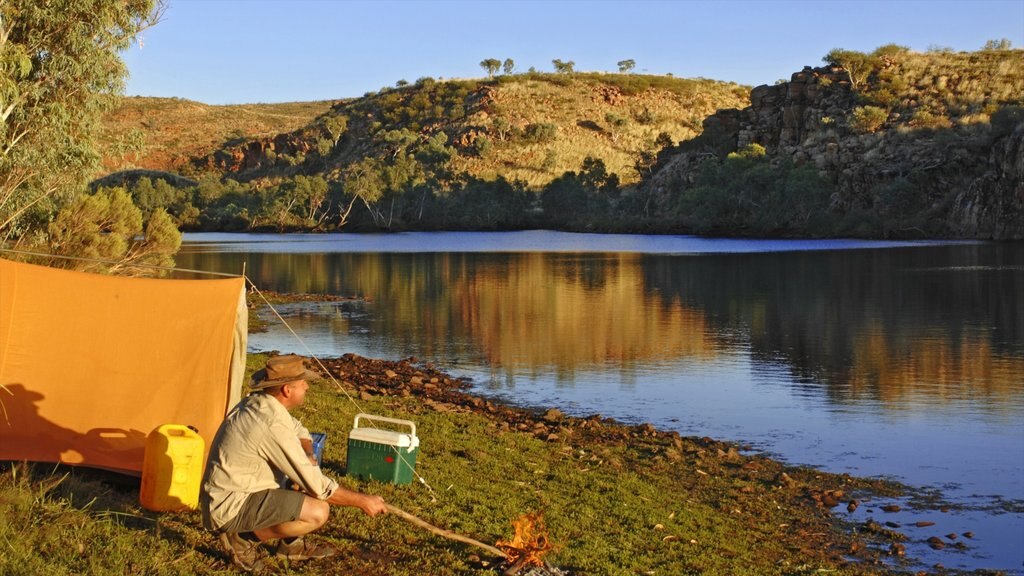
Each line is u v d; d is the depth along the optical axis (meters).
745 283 46.81
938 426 15.63
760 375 20.70
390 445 9.51
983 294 39.94
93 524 7.12
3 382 8.48
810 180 111.56
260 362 19.64
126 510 7.61
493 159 169.12
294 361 6.56
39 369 8.62
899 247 84.44
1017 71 130.62
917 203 108.50
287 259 68.25
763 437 14.89
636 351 24.42
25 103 18.45
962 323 30.41
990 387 19.14
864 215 109.12
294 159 199.00
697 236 119.88
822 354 23.91
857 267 57.72
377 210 144.75
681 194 137.62
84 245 21.02
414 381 19.09
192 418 8.80
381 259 68.81
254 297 39.41
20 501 7.18
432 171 160.00
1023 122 105.12
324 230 142.00
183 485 7.57
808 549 9.62
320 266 60.41
